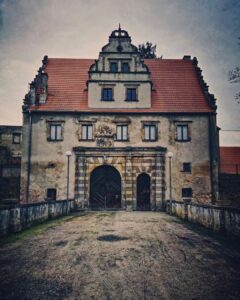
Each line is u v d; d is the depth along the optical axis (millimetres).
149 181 26281
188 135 26500
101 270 6871
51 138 26141
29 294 5395
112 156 26109
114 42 28047
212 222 12883
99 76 27422
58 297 5262
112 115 26609
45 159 25766
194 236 11422
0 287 5738
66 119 26344
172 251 8797
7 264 7301
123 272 6723
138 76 27516
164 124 26609
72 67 30844
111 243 9984
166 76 30328
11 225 11602
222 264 7414
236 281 6156
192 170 26062
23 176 25453
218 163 26297
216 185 25938
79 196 25406
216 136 26578
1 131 30766
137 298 5242
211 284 5969
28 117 26281
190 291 5586
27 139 25922
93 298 5230
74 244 9766
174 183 25828
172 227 14102
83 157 25953
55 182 25547
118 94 27219
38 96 27547
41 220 15695
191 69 31344
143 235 11664
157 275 6523
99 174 26516
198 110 26875
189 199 25672
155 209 25344
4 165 29250
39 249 8961
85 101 27469
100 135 26297
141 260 7770
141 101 27172
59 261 7609
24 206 13055
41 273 6617
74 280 6164
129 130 26469
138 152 26062
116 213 22719
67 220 17172
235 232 10430
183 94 28516
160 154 26047
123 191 25734
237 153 35969
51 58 31750
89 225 14758
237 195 25562
